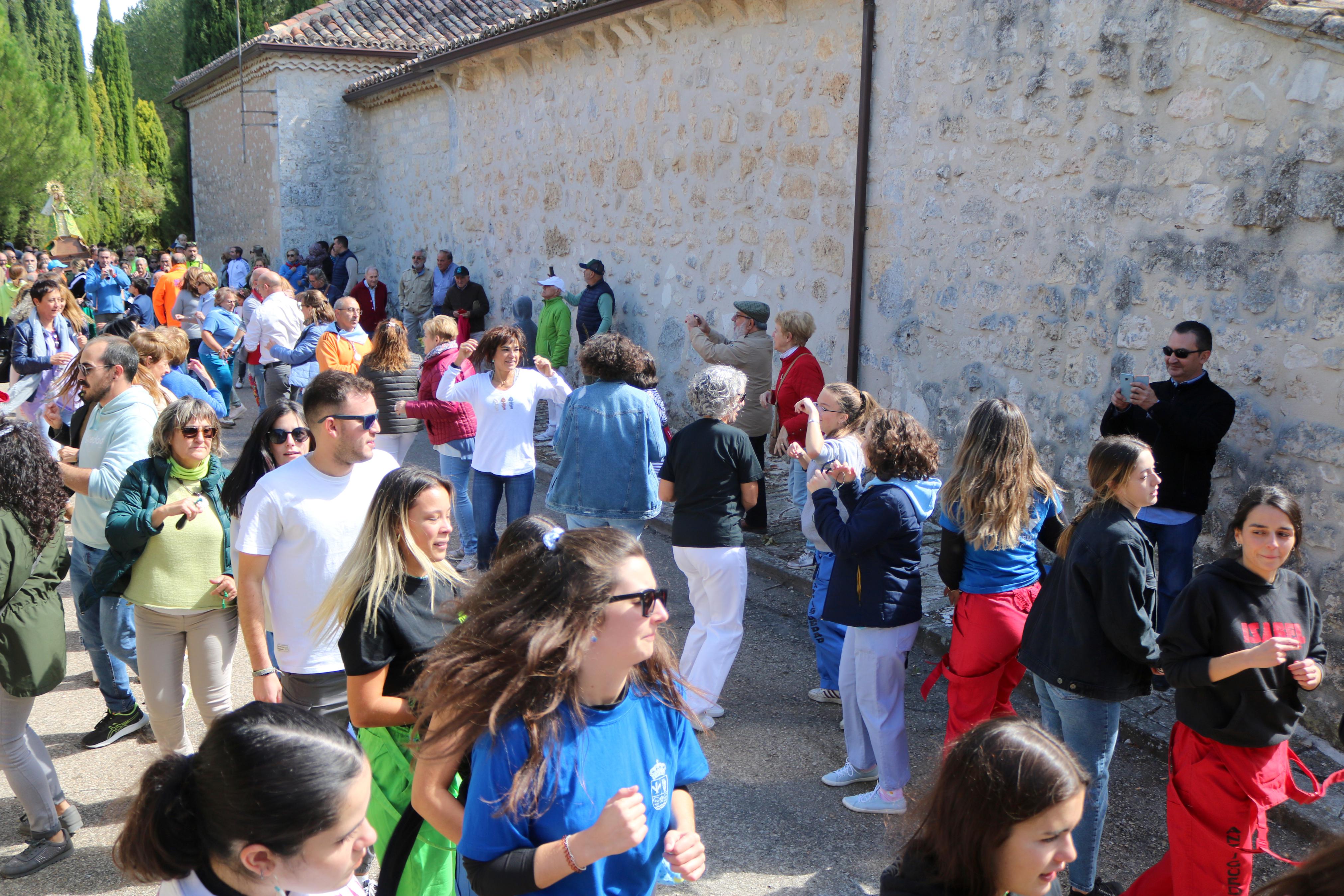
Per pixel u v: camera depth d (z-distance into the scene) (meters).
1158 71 5.58
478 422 6.18
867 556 3.89
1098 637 3.21
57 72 33.47
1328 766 4.33
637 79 10.70
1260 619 2.96
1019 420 3.59
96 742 4.61
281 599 3.31
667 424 6.44
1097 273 6.07
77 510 4.41
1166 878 3.23
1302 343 4.87
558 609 1.94
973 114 6.89
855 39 7.99
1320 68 4.75
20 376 7.28
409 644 2.73
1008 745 1.80
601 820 1.79
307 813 1.61
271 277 9.58
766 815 4.06
